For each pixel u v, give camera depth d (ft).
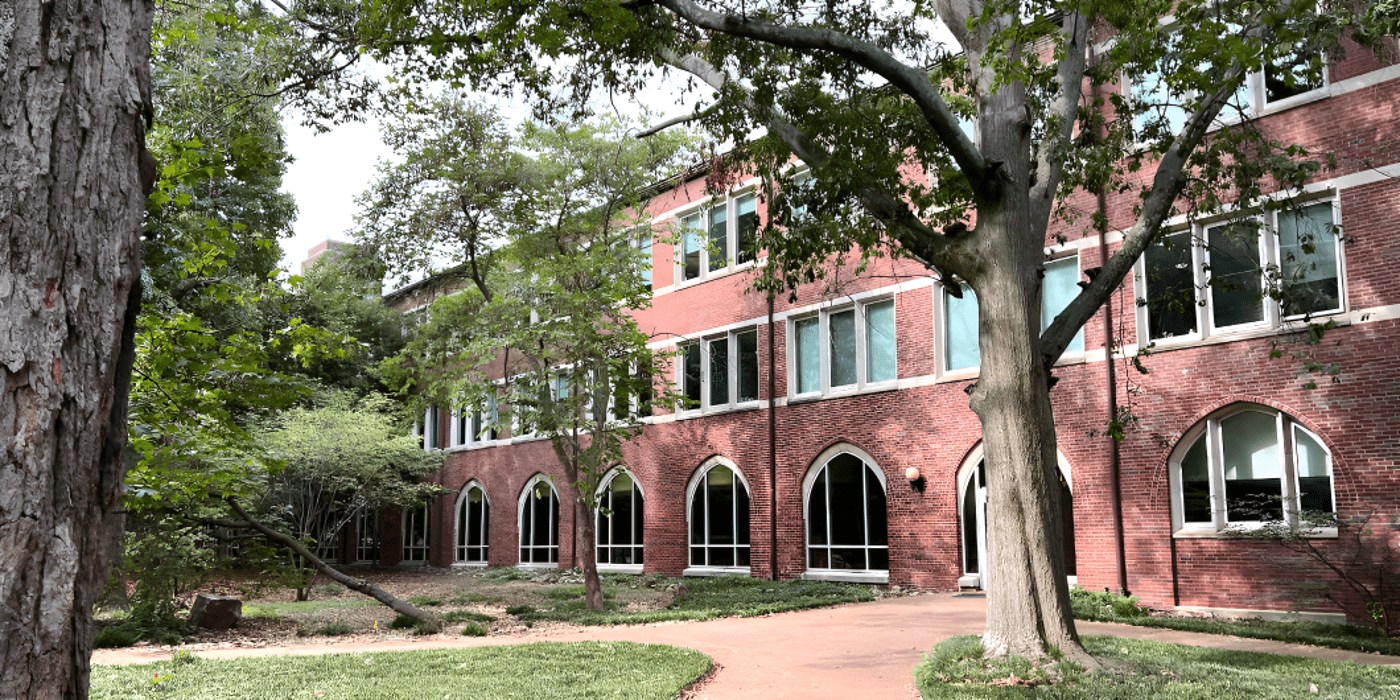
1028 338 30.27
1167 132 35.40
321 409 84.53
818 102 34.24
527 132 57.67
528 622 47.42
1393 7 30.66
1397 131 42.65
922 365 60.59
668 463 78.79
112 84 7.81
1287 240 46.09
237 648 38.19
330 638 41.73
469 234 60.44
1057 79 35.68
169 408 24.81
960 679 26.89
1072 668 27.22
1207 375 47.52
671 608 53.31
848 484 65.21
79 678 7.20
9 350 6.82
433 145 57.52
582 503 54.39
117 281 7.73
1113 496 50.11
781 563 68.18
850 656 33.32
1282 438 44.83
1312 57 32.12
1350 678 27.09
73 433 7.20
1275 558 44.14
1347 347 42.96
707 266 77.36
